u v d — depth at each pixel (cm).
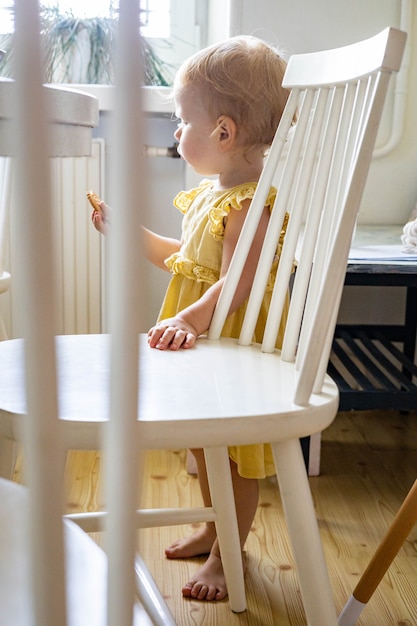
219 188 132
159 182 216
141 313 32
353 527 150
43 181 30
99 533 145
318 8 198
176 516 111
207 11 218
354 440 198
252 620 119
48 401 32
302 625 118
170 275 217
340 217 80
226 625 118
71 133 76
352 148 94
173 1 216
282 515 155
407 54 202
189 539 139
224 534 116
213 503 114
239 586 120
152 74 214
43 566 34
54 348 32
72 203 199
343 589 128
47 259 31
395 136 206
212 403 79
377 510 158
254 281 108
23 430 34
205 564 131
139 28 30
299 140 107
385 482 172
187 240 131
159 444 73
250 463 122
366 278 157
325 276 79
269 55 127
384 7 200
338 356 190
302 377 80
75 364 90
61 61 210
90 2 208
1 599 51
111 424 33
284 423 77
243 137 126
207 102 124
